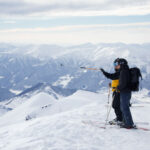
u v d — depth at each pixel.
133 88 6.84
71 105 47.78
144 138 6.27
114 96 7.47
